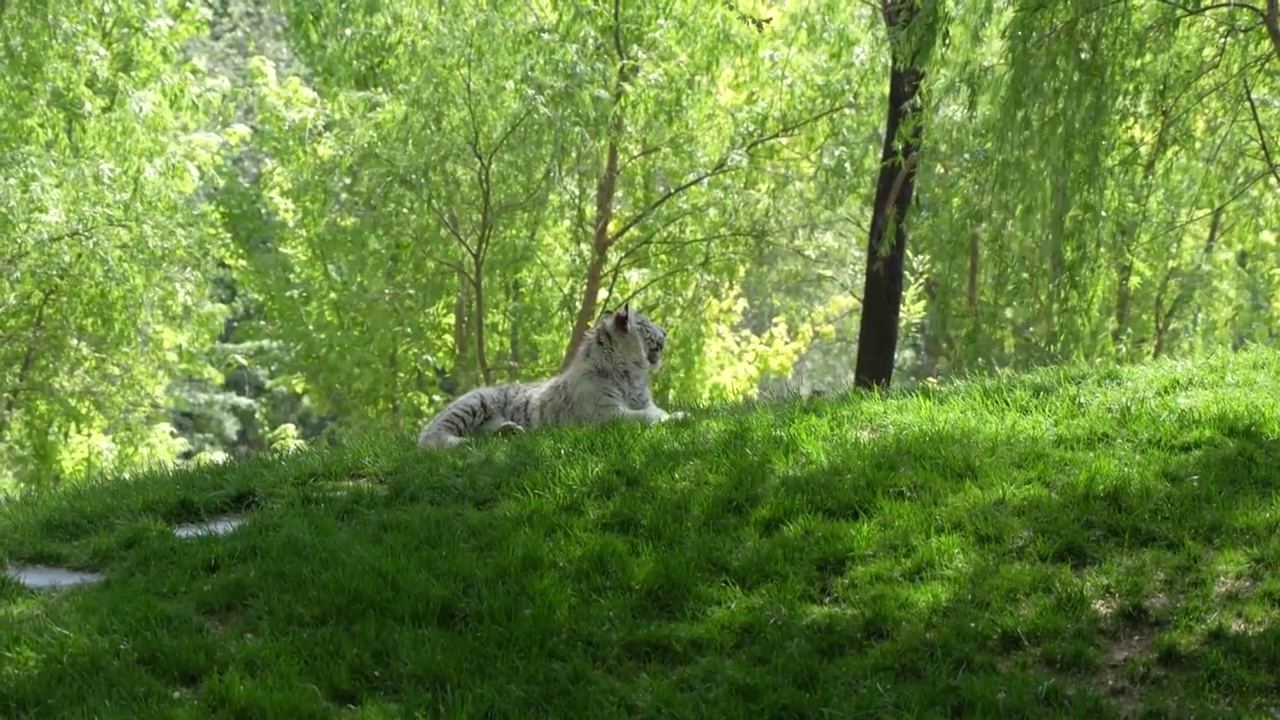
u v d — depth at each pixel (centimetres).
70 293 2447
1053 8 1386
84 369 2627
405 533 854
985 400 1062
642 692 666
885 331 2034
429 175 2447
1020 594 731
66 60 2247
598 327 1212
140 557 855
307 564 807
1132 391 1063
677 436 992
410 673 687
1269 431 927
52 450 2602
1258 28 1549
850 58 2581
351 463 1029
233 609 775
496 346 3125
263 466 1062
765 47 2689
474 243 2711
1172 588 732
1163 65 1499
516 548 809
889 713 636
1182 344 2630
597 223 2788
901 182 1980
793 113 2748
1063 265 1454
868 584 754
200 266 2606
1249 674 654
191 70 2950
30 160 2173
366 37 2620
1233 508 805
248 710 647
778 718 643
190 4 2877
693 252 2870
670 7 2662
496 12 2456
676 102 2647
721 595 750
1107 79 1390
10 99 2195
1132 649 690
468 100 2445
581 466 932
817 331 3509
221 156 3194
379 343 2962
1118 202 1534
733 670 677
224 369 3966
